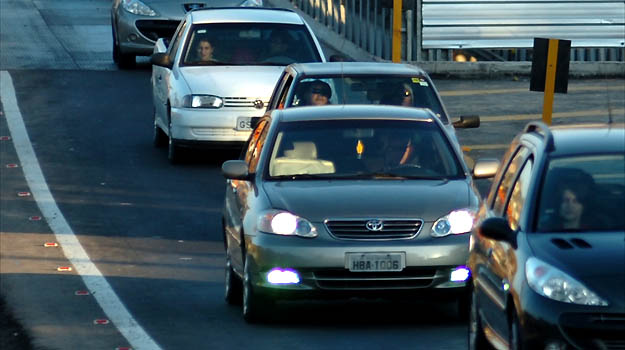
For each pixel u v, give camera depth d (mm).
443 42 82812
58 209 51625
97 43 93562
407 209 33219
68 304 37312
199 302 37344
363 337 31984
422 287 32875
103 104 73375
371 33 85625
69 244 45938
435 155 36188
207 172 58562
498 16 82812
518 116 69938
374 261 32625
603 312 23266
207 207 51906
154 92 64062
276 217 33188
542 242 24922
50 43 93188
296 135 36594
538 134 28062
